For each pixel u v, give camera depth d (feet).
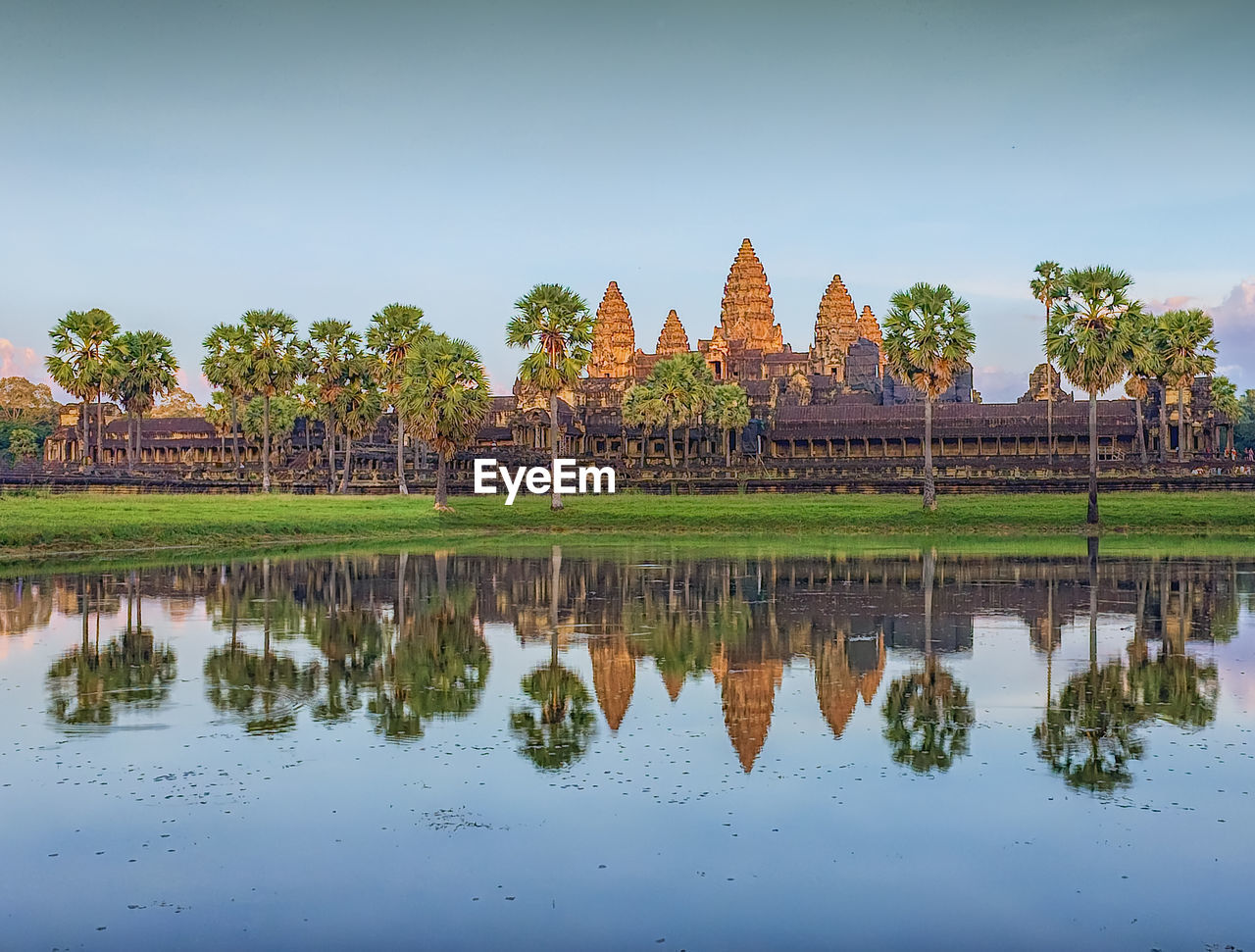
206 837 49.83
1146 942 40.78
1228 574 153.58
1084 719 69.05
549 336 294.25
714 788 55.83
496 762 60.08
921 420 482.28
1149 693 75.97
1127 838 49.60
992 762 60.03
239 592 132.98
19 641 96.48
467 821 51.65
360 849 48.60
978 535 241.35
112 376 383.24
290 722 68.28
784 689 77.56
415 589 137.39
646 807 53.26
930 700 74.08
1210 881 45.34
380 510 275.59
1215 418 435.12
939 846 48.83
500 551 204.64
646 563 176.76
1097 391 256.32
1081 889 44.80
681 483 350.02
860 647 94.17
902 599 126.41
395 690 77.10
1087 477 308.40
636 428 520.42
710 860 47.57
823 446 497.87
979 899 44.04
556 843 49.24
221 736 64.85
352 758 60.70
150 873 46.44
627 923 42.34
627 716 69.92
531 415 501.15
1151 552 193.36
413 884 45.44
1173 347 356.18
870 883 45.39
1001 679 80.64
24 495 280.92
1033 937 41.22
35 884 45.42
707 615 113.91
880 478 326.44
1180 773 58.08
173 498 287.69
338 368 359.05
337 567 168.55
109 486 319.68
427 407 284.20
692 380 417.90
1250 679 80.43
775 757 60.95
